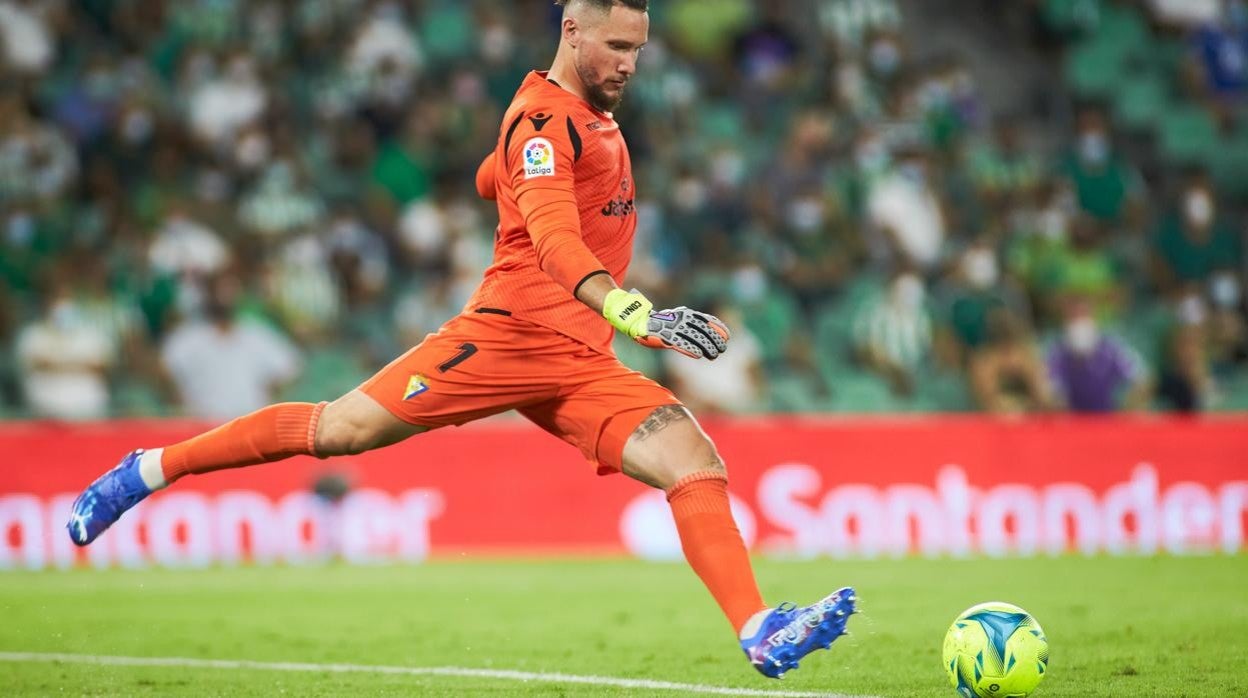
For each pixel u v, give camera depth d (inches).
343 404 742.5
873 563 1686.8
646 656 981.2
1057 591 1362.0
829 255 2357.3
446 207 2324.1
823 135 2536.9
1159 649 971.9
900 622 1138.0
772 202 2400.3
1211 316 2445.9
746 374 2123.5
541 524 1834.4
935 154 2554.1
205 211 2244.1
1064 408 2134.6
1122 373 2144.4
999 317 2164.1
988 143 2669.8
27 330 2060.8
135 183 2332.7
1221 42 2893.7
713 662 948.0
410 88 2501.2
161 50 2514.8
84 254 2059.5
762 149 2640.3
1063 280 2401.6
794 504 1840.6
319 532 1770.4
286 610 1268.5
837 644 1013.8
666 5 2765.7
